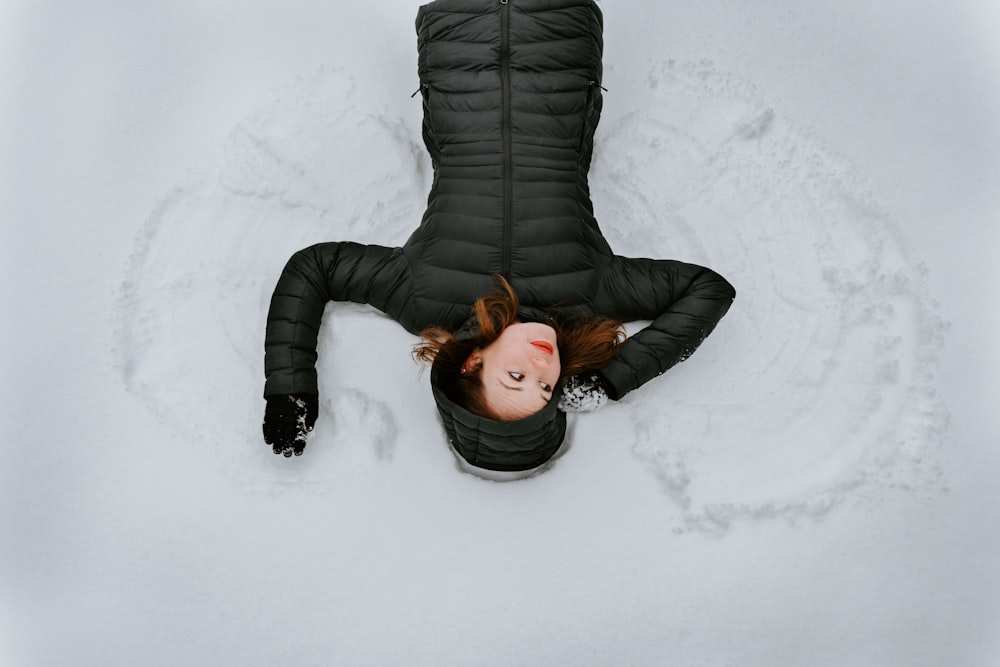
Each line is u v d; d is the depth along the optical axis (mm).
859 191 2725
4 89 2896
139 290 2664
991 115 2826
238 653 2285
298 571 2340
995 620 2320
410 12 2934
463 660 2260
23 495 2467
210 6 2967
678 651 2273
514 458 2297
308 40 2912
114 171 2801
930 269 2666
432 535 2359
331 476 2424
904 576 2348
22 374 2594
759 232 2697
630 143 2787
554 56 2410
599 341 2279
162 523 2408
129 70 2912
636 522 2373
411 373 2523
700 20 2906
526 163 2373
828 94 2844
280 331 2389
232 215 2725
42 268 2707
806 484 2438
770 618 2305
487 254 2338
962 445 2488
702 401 2533
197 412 2527
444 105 2430
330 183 2750
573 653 2270
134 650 2301
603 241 2494
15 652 2311
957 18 2928
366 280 2447
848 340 2588
